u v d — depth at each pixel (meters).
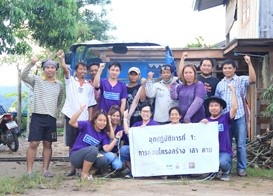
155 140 7.64
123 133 7.86
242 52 13.16
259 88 13.09
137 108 8.17
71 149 7.66
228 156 7.59
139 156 7.63
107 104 7.93
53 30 14.63
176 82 7.96
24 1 13.05
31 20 13.97
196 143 7.61
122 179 7.48
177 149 7.62
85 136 7.46
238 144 7.98
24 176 7.38
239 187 6.97
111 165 7.62
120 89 7.98
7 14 12.39
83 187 6.70
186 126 7.63
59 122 16.06
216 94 8.10
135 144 7.64
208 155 7.59
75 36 15.09
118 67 7.99
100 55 9.86
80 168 7.56
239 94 7.92
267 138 9.72
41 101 7.53
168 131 7.64
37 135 7.52
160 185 6.98
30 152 7.60
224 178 7.56
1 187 6.59
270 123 11.60
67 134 7.91
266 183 7.36
